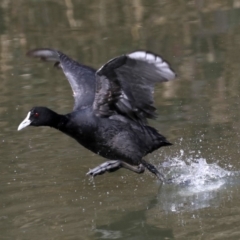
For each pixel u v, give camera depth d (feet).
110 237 29.19
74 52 60.90
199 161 37.68
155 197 33.86
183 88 50.78
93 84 36.06
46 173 37.04
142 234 29.35
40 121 33.27
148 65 29.40
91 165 38.04
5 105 49.11
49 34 66.80
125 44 62.28
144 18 70.28
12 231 29.94
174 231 29.37
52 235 29.27
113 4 75.41
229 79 51.72
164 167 38.09
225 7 71.15
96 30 67.36
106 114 33.63
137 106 33.19
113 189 35.14
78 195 34.17
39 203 33.09
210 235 28.40
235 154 38.60
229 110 45.42
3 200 33.68
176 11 71.87
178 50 59.93
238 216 30.45
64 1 77.05
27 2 77.36
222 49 59.11
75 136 33.96
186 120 44.29
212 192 34.17
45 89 52.26
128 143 33.99
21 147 41.04
